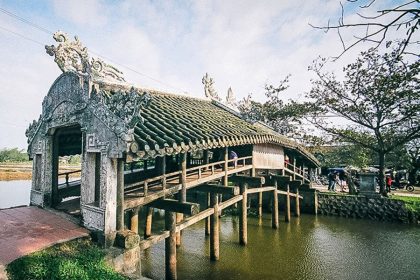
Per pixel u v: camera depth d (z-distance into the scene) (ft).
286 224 59.00
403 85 60.90
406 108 62.49
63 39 29.17
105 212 22.67
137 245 23.31
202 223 59.00
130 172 46.65
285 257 40.09
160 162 32.55
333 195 67.82
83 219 25.32
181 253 40.88
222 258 39.04
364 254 41.86
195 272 34.45
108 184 22.90
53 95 31.68
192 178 34.60
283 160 58.54
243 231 44.19
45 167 32.30
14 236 22.36
